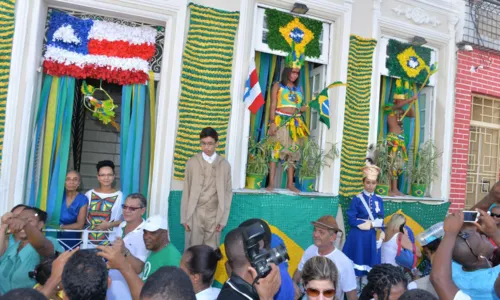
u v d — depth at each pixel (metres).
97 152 5.33
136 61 4.64
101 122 5.35
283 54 5.34
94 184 5.31
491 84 6.75
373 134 5.77
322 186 5.48
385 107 6.11
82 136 5.23
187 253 2.45
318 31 5.47
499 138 7.11
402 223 4.62
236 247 2.10
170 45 4.67
